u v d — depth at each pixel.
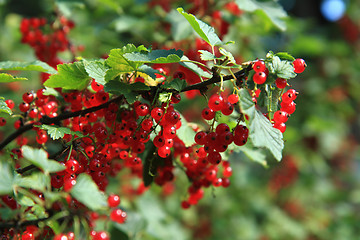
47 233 0.57
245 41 1.00
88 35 1.10
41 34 0.78
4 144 0.60
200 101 1.07
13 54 1.26
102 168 0.57
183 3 0.88
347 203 1.61
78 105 0.61
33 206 0.55
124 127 0.59
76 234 0.53
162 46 0.81
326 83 1.52
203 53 0.57
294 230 1.40
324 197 1.53
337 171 1.73
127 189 0.97
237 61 0.91
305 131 1.39
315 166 1.44
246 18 0.89
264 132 0.54
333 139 1.44
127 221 0.75
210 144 0.57
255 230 1.40
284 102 0.57
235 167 1.49
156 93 0.57
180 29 0.77
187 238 1.25
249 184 1.49
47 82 0.59
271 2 0.77
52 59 0.78
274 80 0.57
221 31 0.83
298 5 1.97
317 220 1.50
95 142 0.59
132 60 0.56
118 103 0.59
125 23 0.88
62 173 0.56
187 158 0.63
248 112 0.54
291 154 1.43
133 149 0.59
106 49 0.96
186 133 0.63
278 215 1.45
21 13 1.32
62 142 0.58
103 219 0.72
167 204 1.32
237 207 1.44
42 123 0.60
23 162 0.65
